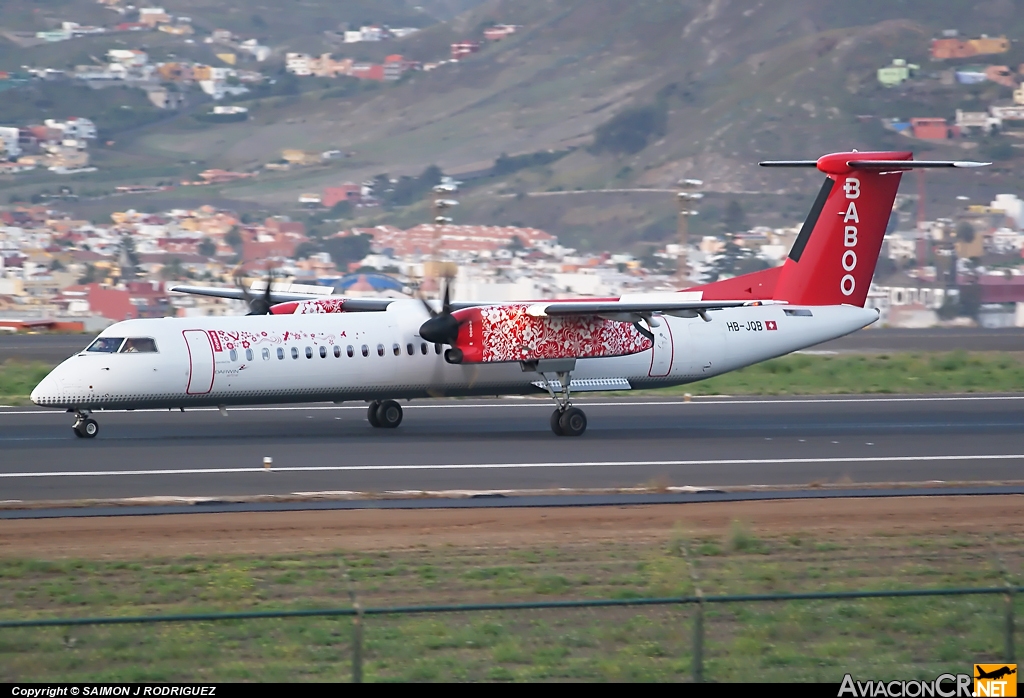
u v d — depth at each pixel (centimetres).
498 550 6188
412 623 4984
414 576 5684
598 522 6906
